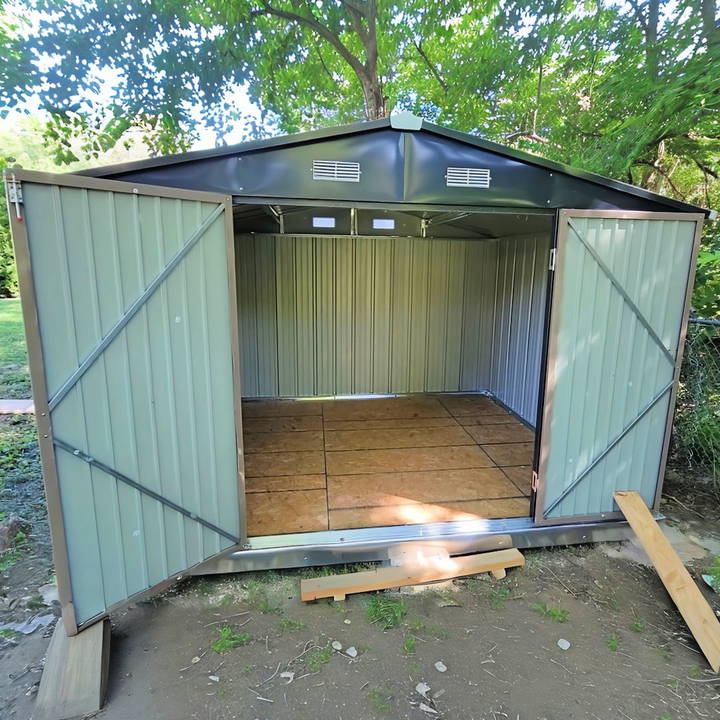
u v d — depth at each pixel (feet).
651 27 18.94
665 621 7.43
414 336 18.07
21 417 17.46
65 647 6.13
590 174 8.06
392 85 32.30
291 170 7.14
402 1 27.30
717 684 6.17
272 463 12.07
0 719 5.64
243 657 6.59
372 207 7.55
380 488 10.61
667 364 9.25
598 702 5.85
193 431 7.25
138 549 6.87
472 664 6.47
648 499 9.78
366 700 5.86
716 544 9.64
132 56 29.04
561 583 8.35
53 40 27.53
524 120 29.19
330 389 17.98
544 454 8.82
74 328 5.88
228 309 7.32
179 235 6.65
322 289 17.28
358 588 7.78
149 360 6.62
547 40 26.03
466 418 15.78
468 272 17.97
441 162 7.57
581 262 8.33
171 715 5.63
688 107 15.53
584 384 8.81
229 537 8.02
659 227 8.59
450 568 8.20
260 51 29.99
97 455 6.28
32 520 10.57
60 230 5.62
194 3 27.35
